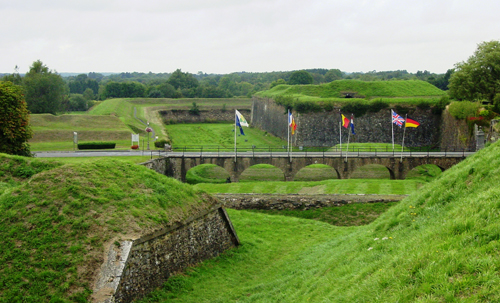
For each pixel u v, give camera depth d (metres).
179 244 21.36
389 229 20.02
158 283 19.53
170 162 59.28
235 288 20.88
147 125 110.31
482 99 82.25
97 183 20.83
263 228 31.55
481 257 12.34
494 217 14.14
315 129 91.50
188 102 159.12
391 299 12.56
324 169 69.56
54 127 87.00
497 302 10.69
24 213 18.92
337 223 37.84
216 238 24.58
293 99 97.25
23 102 47.84
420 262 13.52
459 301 11.20
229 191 46.97
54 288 16.56
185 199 23.27
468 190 18.52
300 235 30.45
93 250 17.80
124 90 179.00
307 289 17.69
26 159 28.52
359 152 67.31
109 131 83.25
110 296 16.58
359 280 15.45
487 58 83.94
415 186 46.81
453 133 81.44
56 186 20.08
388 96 107.69
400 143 90.88
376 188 46.19
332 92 111.31
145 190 21.95
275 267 23.77
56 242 17.97
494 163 18.88
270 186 48.81
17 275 16.77
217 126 133.62
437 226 16.27
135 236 18.59
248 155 60.75
